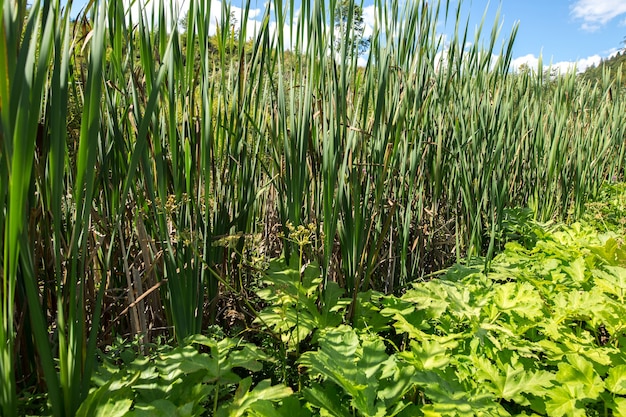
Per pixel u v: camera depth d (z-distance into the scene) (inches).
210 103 56.3
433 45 84.4
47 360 33.1
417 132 81.6
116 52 49.1
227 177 63.2
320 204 73.4
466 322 67.3
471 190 100.4
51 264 48.6
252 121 62.2
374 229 81.2
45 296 46.4
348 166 69.9
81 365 37.6
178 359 47.3
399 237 86.8
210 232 59.1
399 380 48.7
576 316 66.7
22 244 30.2
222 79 58.1
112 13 49.2
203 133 52.6
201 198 60.9
